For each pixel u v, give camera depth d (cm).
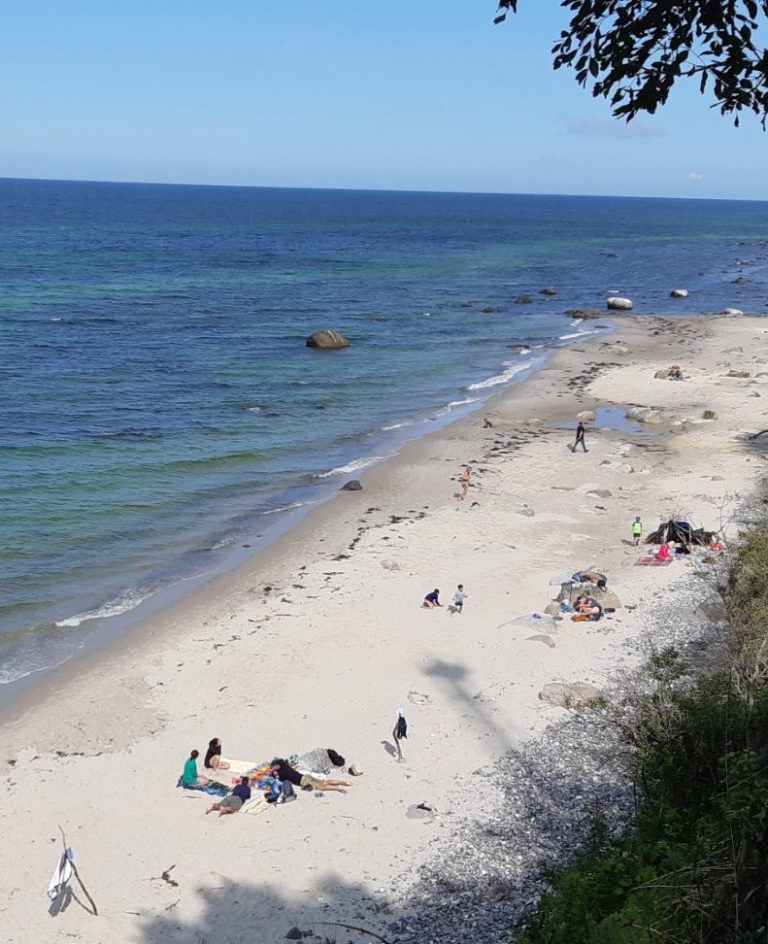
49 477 4497
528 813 2117
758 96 882
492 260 15988
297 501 4353
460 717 2547
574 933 1425
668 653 2755
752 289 12625
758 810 1313
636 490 4447
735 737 1798
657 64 887
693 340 8538
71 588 3378
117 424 5456
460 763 2345
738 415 5834
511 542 3806
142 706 2595
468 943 1703
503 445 5231
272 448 5156
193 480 4594
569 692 2602
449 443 5272
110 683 2709
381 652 2898
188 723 2523
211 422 5603
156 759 2366
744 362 7462
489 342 8406
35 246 15450
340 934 1791
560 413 5962
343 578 3456
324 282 12200
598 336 8762
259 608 3216
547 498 4344
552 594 3322
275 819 2141
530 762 2323
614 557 3653
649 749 2022
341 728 2503
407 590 3347
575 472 4734
